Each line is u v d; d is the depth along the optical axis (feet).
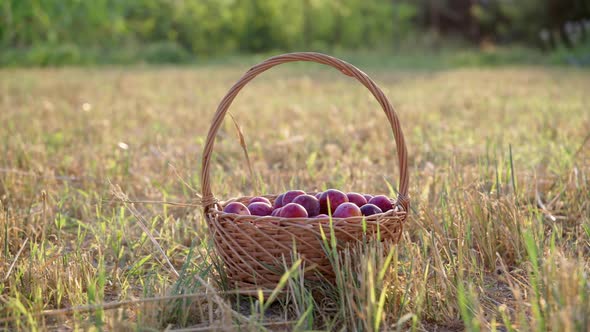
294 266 3.68
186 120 9.85
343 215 4.07
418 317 3.88
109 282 4.38
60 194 5.72
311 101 12.19
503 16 39.52
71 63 23.41
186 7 30.45
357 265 3.89
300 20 32.53
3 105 10.99
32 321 3.75
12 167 6.20
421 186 5.54
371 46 34.27
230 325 3.72
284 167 6.61
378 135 8.15
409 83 16.84
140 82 16.22
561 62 25.79
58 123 9.14
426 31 38.52
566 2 34.71
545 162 6.24
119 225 5.13
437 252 4.16
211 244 4.54
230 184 5.92
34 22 22.98
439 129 8.32
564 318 3.45
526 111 10.29
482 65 26.35
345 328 3.76
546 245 4.53
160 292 4.05
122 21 26.12
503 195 4.84
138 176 6.08
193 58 28.37
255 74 4.21
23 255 4.69
